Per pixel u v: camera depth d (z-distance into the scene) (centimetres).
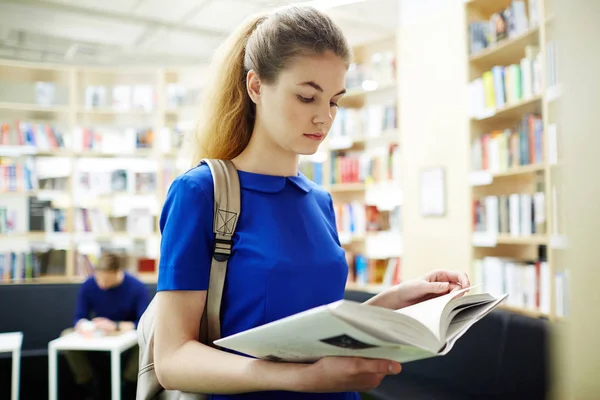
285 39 80
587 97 30
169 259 80
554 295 263
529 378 229
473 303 81
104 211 508
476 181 334
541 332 227
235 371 69
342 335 56
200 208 83
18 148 482
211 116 98
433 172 369
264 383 67
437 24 367
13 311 432
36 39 657
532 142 287
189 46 684
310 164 466
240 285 82
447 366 284
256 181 90
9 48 687
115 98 509
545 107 267
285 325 57
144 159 517
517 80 299
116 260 364
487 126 347
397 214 419
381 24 525
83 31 632
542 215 279
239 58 96
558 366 31
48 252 497
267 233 86
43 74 510
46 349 416
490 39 330
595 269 30
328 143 454
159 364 76
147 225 510
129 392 375
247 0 529
